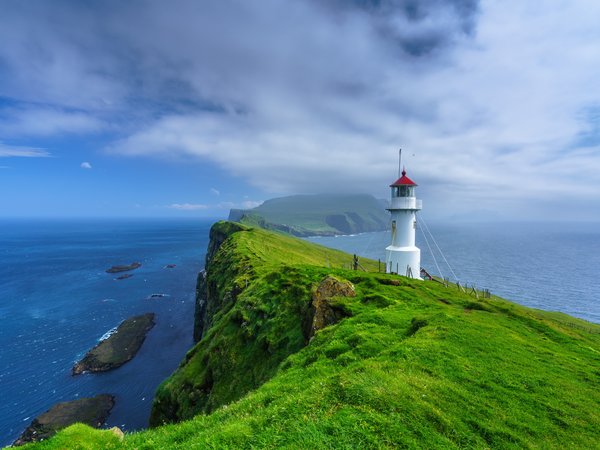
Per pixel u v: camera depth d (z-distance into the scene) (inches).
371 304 1151.0
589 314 4539.9
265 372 1242.6
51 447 559.8
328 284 1249.4
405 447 387.5
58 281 6284.5
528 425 472.7
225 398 1330.0
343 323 954.7
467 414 472.4
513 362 680.4
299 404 477.7
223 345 1588.3
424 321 866.1
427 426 430.0
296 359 858.1
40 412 2363.4
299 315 1363.2
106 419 2278.5
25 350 3294.8
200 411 1451.8
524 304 5022.1
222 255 3777.1
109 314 4397.1
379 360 641.6
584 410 531.5
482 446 415.8
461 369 605.9
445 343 718.5
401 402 463.8
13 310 4520.2
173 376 1788.9
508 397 541.3
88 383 2726.4
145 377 2834.6
